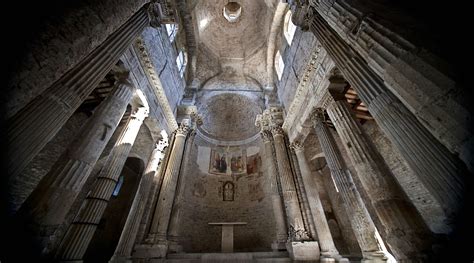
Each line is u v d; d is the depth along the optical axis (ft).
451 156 9.45
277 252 31.24
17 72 7.72
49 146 30.17
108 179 24.80
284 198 35.83
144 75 30.76
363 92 15.39
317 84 29.14
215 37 59.88
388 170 16.65
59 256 17.74
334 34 19.53
